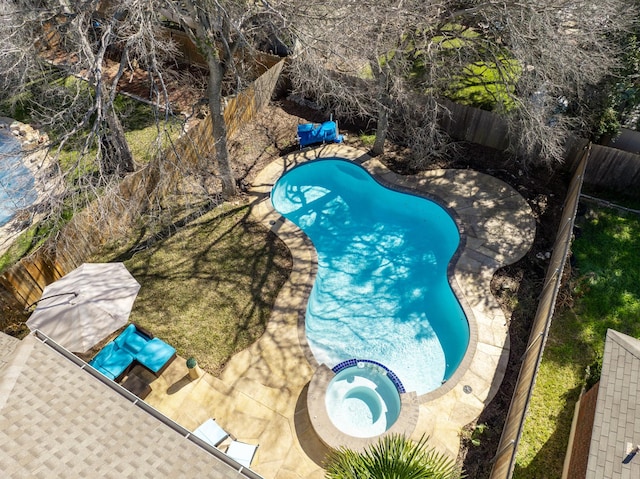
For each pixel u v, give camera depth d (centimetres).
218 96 1377
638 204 1603
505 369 1205
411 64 1752
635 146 1698
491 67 1638
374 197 1775
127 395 736
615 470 808
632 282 1390
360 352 1329
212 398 1144
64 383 734
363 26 1315
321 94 1848
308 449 1061
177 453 666
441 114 1858
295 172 1809
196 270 1430
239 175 1752
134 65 2134
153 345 1198
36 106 1909
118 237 1512
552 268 1348
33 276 1257
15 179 1409
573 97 1589
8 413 672
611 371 941
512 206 1623
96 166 1620
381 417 1144
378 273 1533
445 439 1077
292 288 1391
